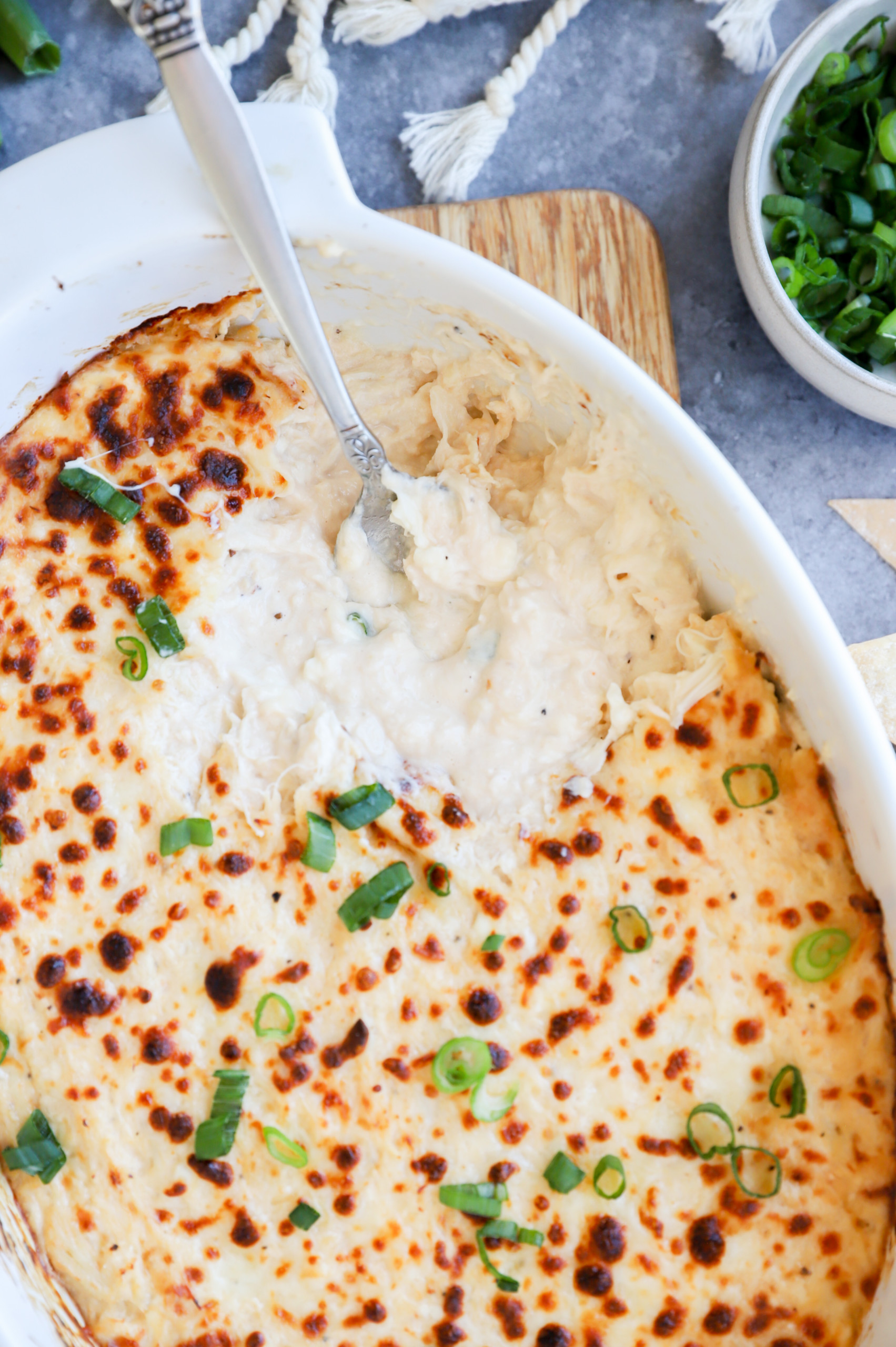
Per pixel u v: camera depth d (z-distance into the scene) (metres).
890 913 0.56
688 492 0.57
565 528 0.60
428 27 0.66
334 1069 0.57
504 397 0.60
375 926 0.58
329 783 0.58
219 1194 0.57
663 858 0.58
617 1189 0.57
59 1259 0.57
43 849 0.58
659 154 0.66
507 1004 0.57
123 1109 0.57
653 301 0.65
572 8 0.65
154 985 0.57
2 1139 0.57
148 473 0.59
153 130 0.56
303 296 0.56
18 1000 0.57
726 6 0.65
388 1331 0.57
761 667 0.58
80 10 0.65
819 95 0.64
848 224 0.65
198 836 0.57
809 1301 0.57
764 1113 0.57
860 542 0.66
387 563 0.61
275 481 0.60
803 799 0.58
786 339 0.63
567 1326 0.57
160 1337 0.57
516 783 0.59
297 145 0.56
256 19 0.65
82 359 0.59
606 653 0.59
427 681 0.59
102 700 0.58
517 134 0.66
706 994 0.57
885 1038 0.57
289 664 0.60
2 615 0.58
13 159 0.66
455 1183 0.57
